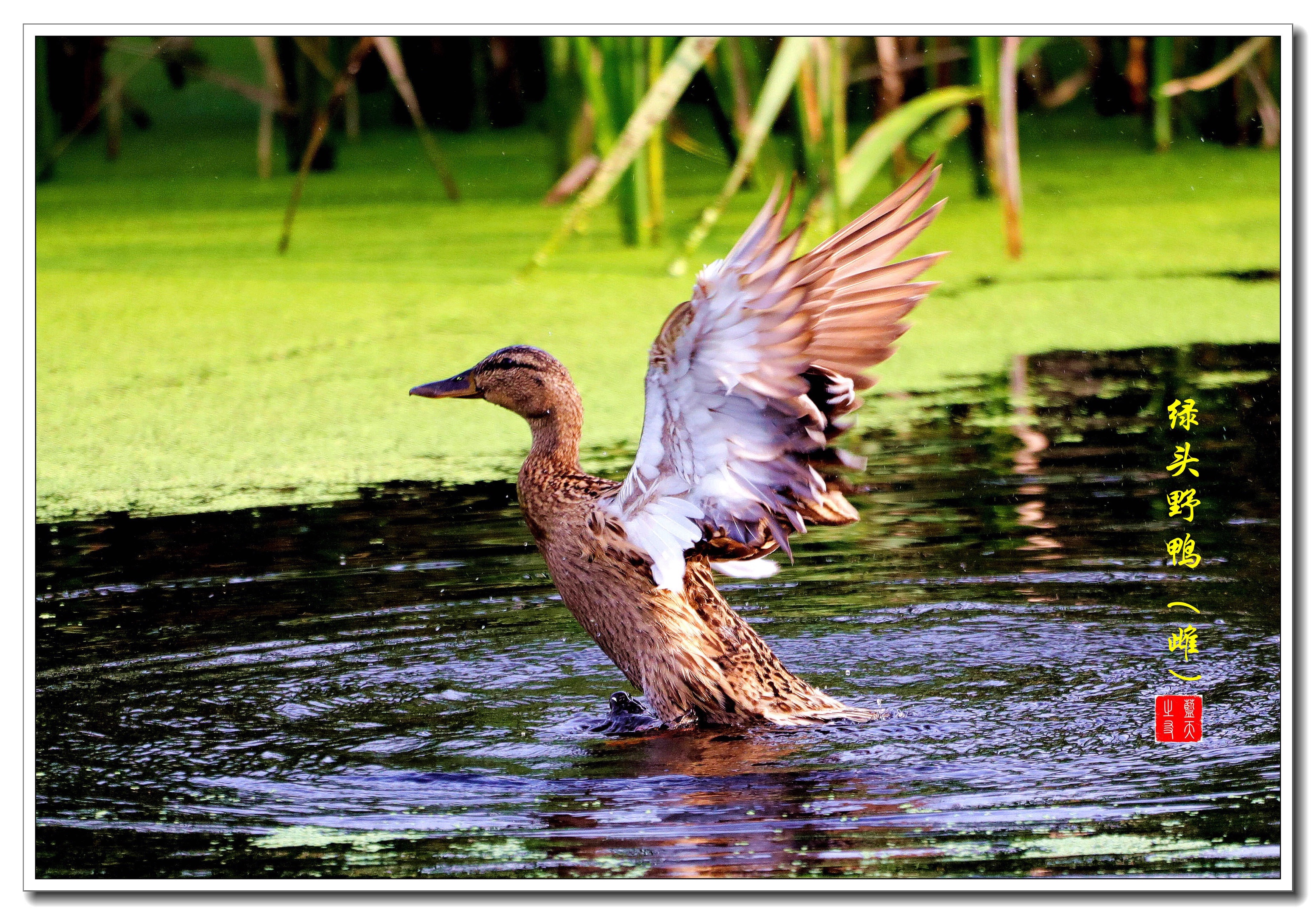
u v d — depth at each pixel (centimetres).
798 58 1491
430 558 1052
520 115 2595
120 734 774
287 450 1302
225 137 2670
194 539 1091
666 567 791
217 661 881
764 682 806
